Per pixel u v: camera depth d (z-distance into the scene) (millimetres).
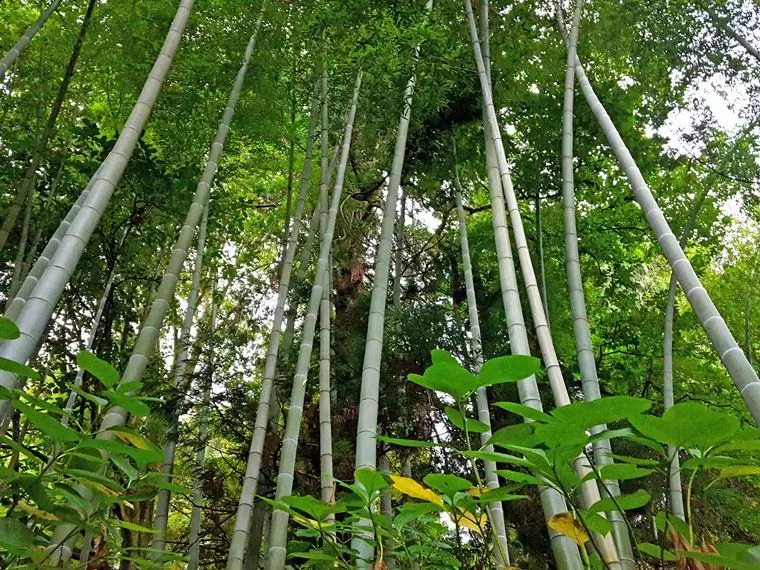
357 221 7438
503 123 6562
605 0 5703
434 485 1650
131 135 2617
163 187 5820
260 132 6473
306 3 5402
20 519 1753
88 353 1559
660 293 7434
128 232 5891
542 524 5484
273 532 3068
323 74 5359
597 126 6301
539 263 6848
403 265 7445
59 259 2160
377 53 4652
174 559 2000
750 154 5801
